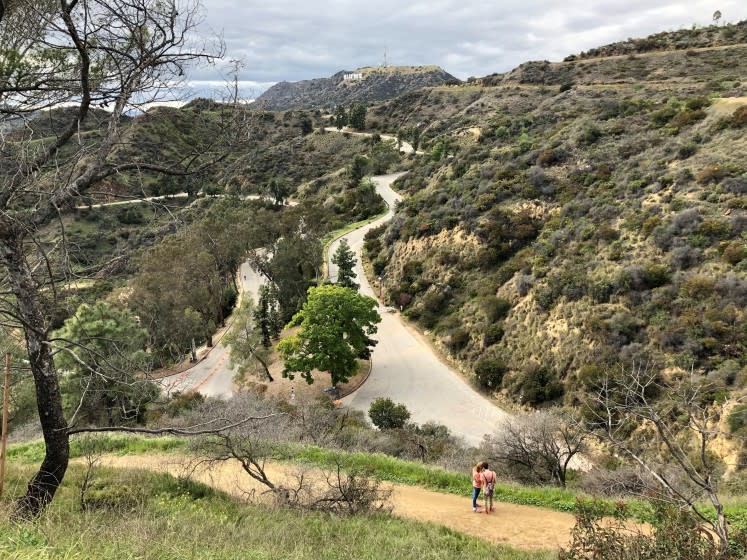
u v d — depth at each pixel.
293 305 48.03
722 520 5.69
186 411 21.20
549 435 16.67
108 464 13.25
